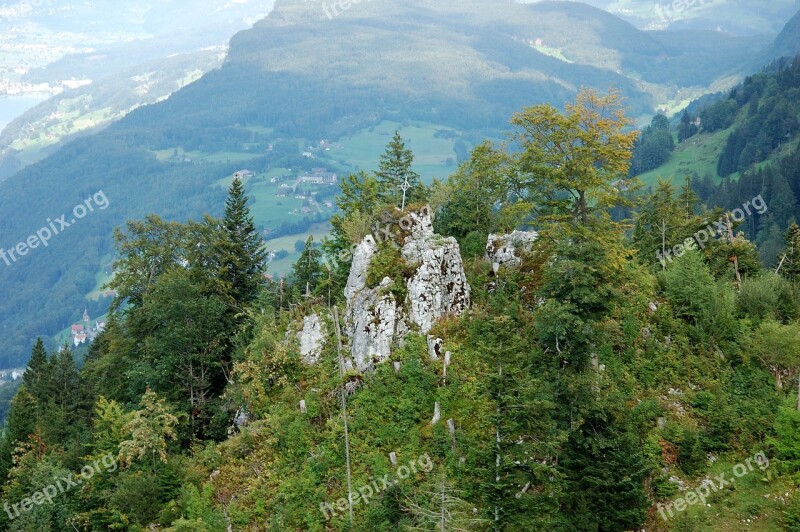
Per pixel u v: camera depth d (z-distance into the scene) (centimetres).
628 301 5112
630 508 3747
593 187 5081
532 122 5206
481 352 4591
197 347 5731
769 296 5384
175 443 5241
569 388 3800
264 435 4644
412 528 3253
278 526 3966
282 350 5069
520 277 5216
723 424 4431
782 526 3909
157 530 4388
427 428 4244
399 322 4791
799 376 4666
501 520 3566
